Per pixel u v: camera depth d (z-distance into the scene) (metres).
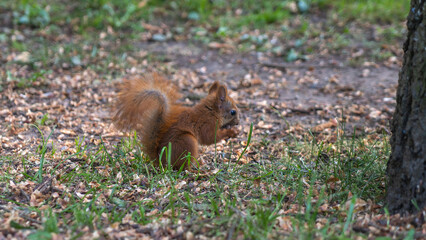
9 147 10.00
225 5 22.53
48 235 5.99
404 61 6.64
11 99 13.12
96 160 9.30
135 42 19.14
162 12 21.88
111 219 6.77
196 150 9.01
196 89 14.97
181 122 9.23
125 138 10.73
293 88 15.16
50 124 11.66
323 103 13.84
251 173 8.93
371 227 6.45
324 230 6.10
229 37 19.78
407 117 6.53
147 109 8.85
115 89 14.50
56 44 18.33
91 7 21.75
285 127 12.04
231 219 6.48
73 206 7.10
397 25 20.48
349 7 21.84
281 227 6.49
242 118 12.73
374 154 9.48
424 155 6.31
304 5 21.84
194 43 19.28
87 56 17.20
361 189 8.00
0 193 7.73
